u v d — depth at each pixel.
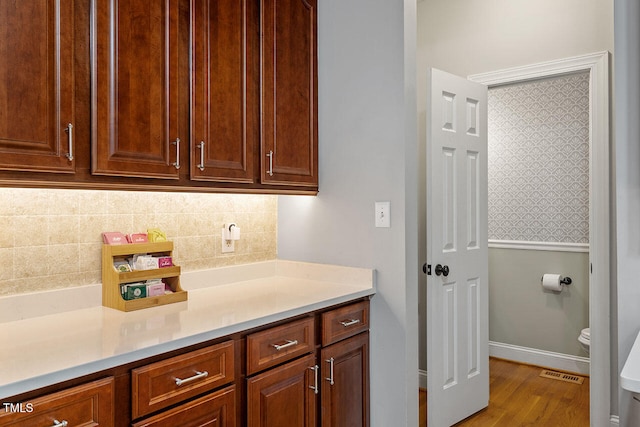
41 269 1.61
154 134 1.60
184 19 1.70
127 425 1.24
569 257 3.57
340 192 2.23
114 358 1.18
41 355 1.17
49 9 1.35
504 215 3.93
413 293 2.10
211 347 1.44
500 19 3.14
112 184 1.50
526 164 3.83
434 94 2.52
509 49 3.11
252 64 1.95
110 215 1.80
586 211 3.54
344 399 1.96
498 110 3.98
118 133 1.50
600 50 2.77
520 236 3.85
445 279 2.58
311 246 2.36
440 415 2.55
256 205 2.39
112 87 1.49
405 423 2.04
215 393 1.45
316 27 2.30
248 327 1.54
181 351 1.37
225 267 2.22
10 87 1.26
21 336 1.34
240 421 1.55
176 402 1.34
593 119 2.71
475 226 2.82
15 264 1.54
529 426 2.66
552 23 2.95
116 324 1.48
